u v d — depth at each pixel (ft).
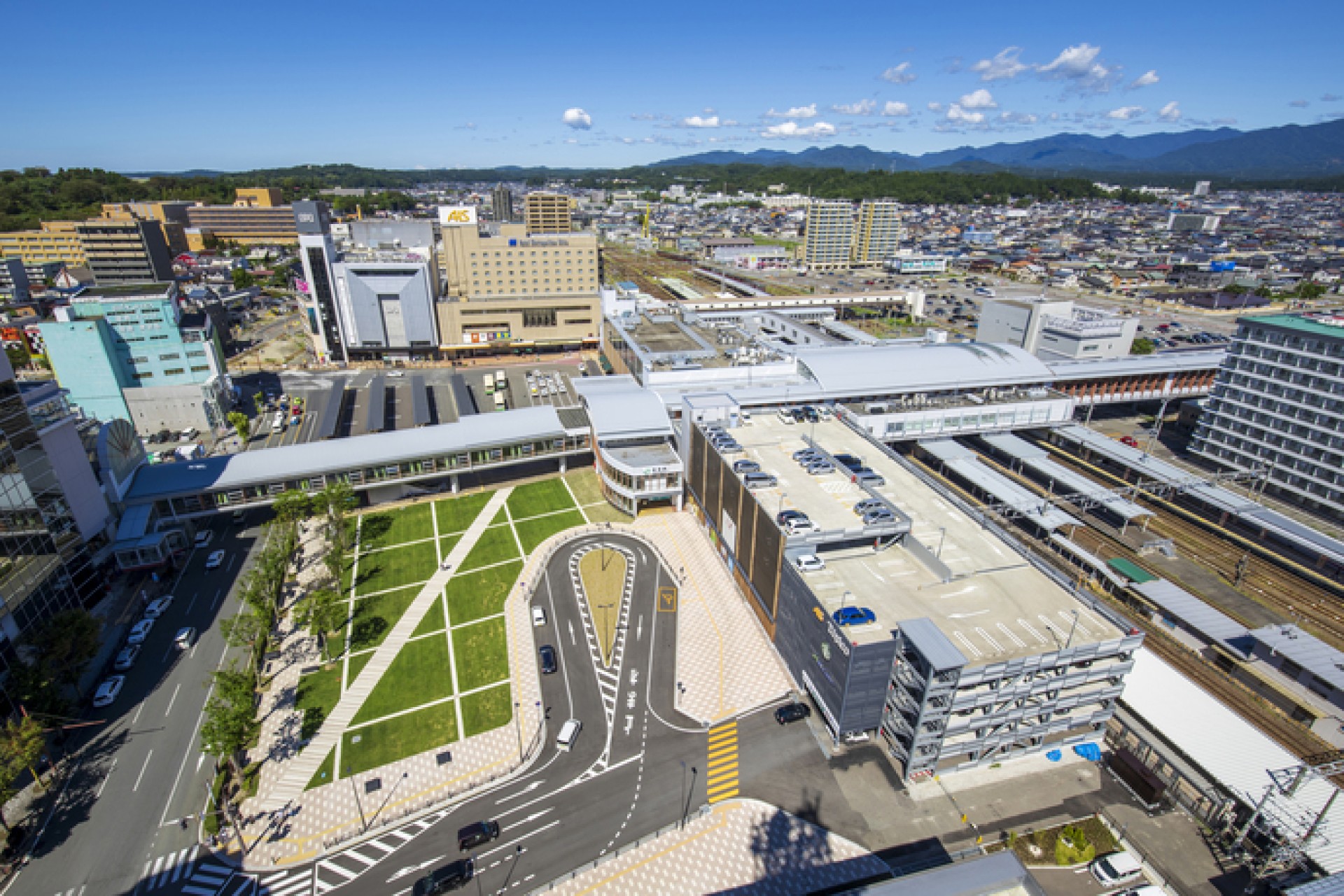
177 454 381.40
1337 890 116.37
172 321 425.69
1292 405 329.93
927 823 175.52
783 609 224.74
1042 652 177.99
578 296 597.93
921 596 202.49
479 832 169.89
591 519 326.24
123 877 161.58
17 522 216.13
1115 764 191.93
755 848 169.48
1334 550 275.80
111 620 250.78
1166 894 158.71
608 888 159.94
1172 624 252.21
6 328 542.57
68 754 195.11
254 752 196.54
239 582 269.03
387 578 279.28
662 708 213.46
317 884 160.45
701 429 306.76
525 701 215.51
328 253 539.70
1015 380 410.11
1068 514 305.94
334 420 424.05
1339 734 203.10
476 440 344.49
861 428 310.45
